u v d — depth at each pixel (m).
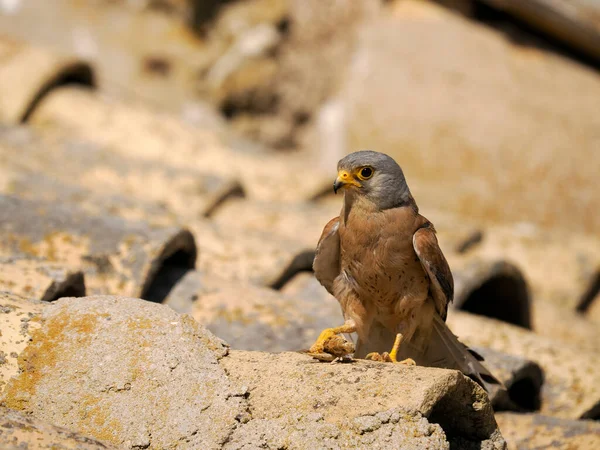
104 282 7.77
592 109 18.02
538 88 18.06
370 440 5.15
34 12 19.80
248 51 20.48
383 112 18.12
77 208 8.59
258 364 5.81
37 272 7.10
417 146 17.70
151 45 20.30
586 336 11.27
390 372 5.58
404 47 18.58
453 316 9.32
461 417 5.74
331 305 8.81
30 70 14.44
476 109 17.72
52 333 5.75
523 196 17.11
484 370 7.25
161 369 5.57
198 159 13.78
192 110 19.30
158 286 8.31
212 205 11.55
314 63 20.17
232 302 8.14
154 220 9.70
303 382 5.57
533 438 7.35
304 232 11.46
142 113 14.48
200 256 9.35
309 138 19.61
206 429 5.29
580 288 12.56
